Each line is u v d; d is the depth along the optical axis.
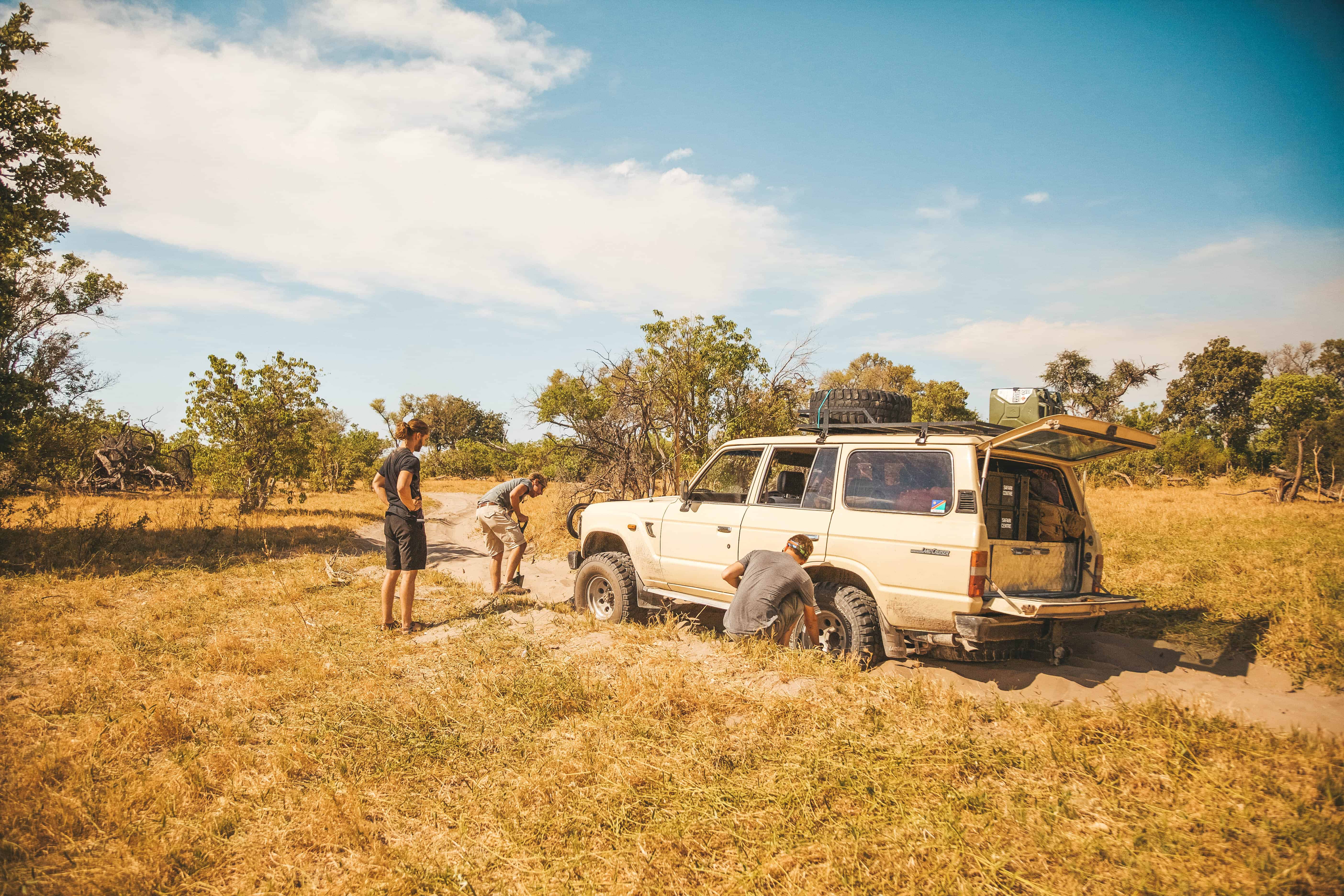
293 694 4.80
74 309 19.12
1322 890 2.47
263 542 11.74
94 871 2.71
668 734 3.91
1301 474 21.62
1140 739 3.71
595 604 7.18
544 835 3.01
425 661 5.56
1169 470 36.16
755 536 5.81
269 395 16.62
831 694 4.42
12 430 10.72
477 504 8.45
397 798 3.41
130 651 5.49
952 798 3.14
